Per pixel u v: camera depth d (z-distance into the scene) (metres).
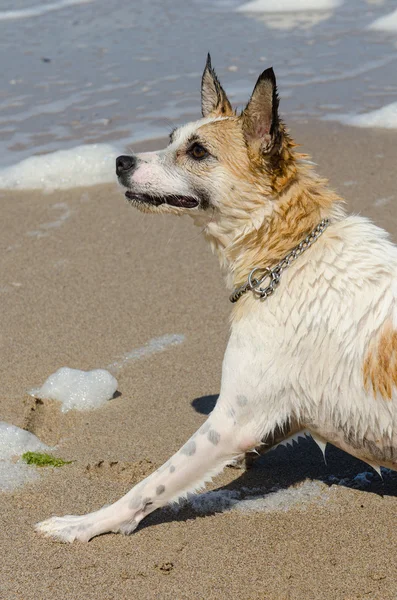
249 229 1.72
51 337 2.15
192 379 2.03
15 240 2.49
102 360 2.09
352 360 1.66
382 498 1.76
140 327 2.18
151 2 4.83
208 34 4.19
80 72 3.73
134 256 2.42
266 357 1.68
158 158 1.77
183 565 1.66
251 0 4.74
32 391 2.01
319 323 1.67
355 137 2.95
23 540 1.70
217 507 1.76
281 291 1.68
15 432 1.88
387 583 1.62
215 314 2.21
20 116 3.28
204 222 1.77
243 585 1.62
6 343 2.14
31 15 4.70
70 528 1.70
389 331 1.64
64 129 3.13
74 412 1.97
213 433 1.70
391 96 3.28
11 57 3.98
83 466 1.83
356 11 4.44
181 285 2.30
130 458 1.85
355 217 1.72
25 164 2.85
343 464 1.84
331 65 3.67
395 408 1.65
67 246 2.46
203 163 1.74
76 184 2.77
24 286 2.32
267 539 1.70
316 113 3.17
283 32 4.17
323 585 1.62
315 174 1.73
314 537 1.70
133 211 2.60
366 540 1.69
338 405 1.68
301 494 1.78
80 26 4.44
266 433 1.71
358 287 1.66
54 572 1.65
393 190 2.58
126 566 1.66
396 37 3.98
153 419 1.93
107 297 2.28
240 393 1.69
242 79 3.50
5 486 1.79
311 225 1.69
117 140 2.99
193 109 3.22
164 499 1.70
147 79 3.60
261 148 1.69
